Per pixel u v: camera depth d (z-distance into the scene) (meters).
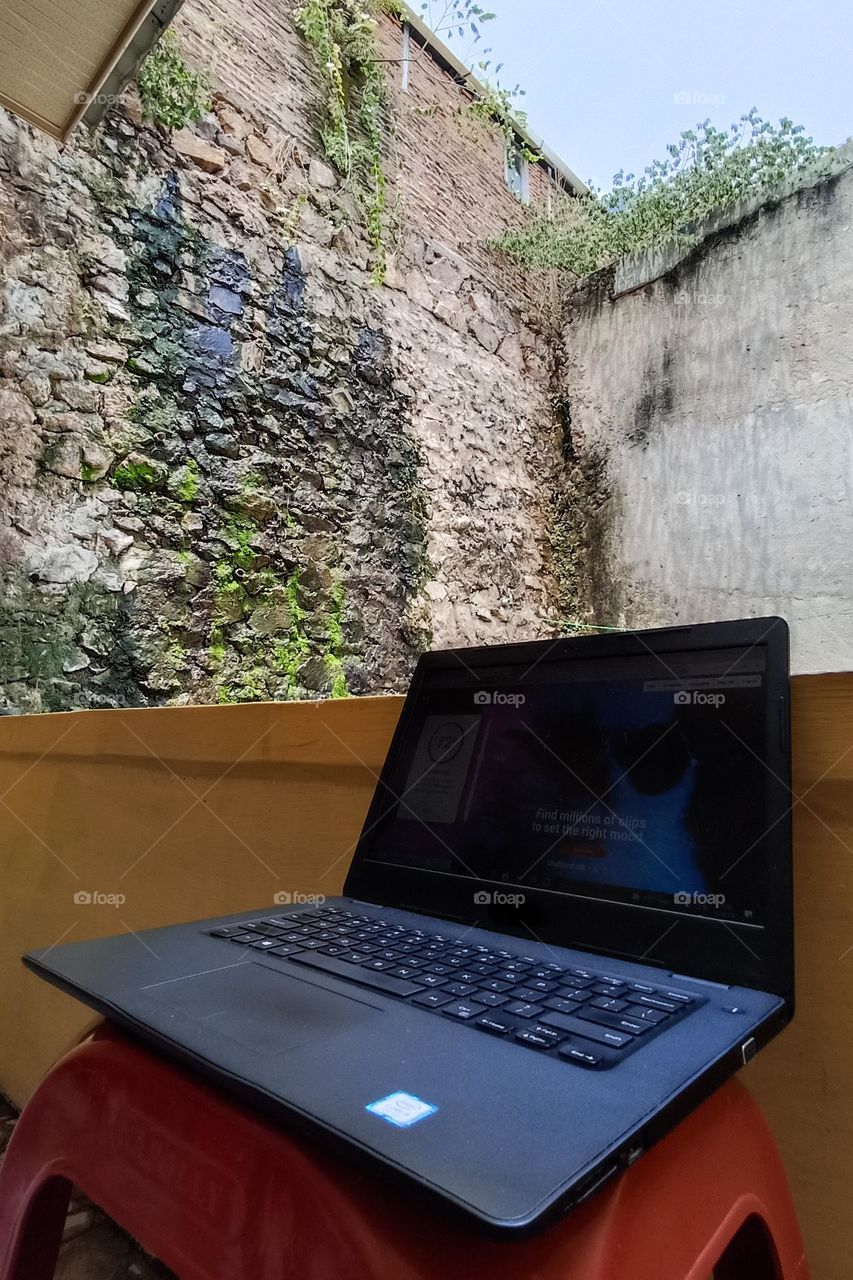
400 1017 0.36
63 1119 0.40
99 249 2.88
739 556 4.50
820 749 0.47
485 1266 0.25
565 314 5.48
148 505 2.90
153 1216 0.34
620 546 4.98
